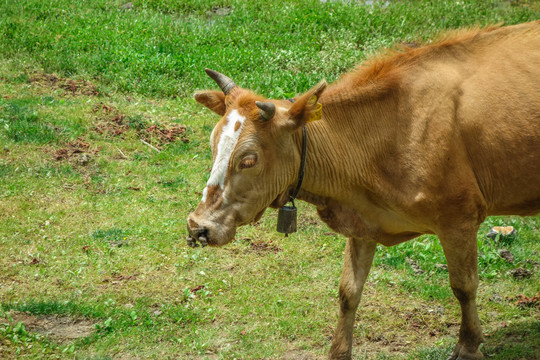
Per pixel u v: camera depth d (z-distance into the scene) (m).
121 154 10.17
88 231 8.09
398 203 5.26
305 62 14.01
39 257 7.44
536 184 5.53
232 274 7.41
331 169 5.26
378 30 16.59
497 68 5.48
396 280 7.34
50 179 9.20
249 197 4.90
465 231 5.30
